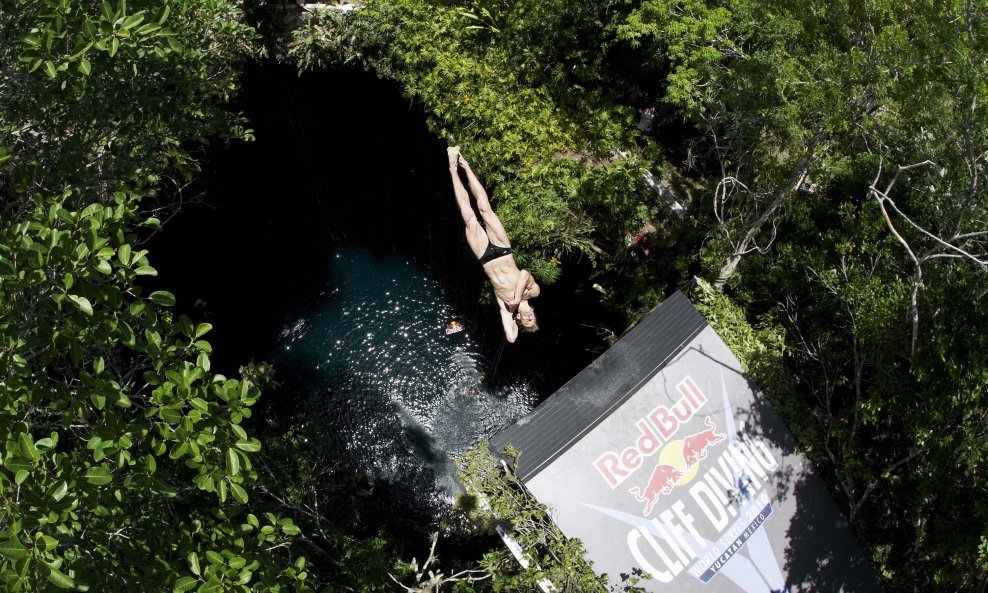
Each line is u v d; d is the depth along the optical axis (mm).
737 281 17578
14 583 7441
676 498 13117
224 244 24750
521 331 22094
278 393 22844
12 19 10875
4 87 11891
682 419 13445
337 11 21391
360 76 22703
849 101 14961
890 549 15711
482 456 13336
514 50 19641
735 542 13195
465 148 18953
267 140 24797
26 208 11602
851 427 16609
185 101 14719
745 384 13930
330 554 16016
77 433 10648
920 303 14320
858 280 15516
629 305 18984
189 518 13039
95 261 8688
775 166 17703
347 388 22922
